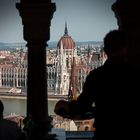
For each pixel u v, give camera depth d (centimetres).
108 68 383
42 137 610
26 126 606
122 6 584
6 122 426
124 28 588
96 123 380
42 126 630
